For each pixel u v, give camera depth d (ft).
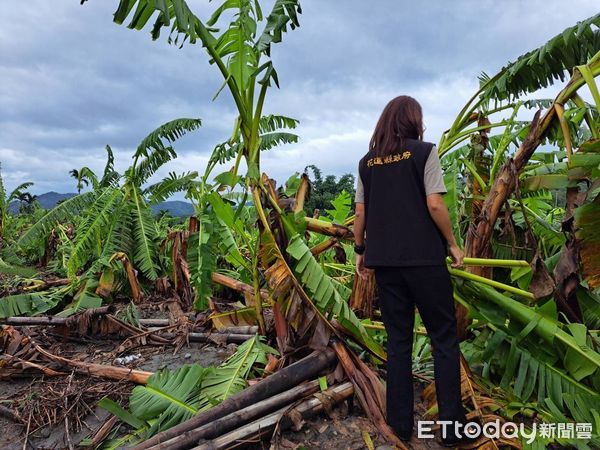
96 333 12.87
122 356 11.45
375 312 11.53
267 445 7.22
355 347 10.00
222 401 7.82
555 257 10.36
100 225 19.57
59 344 12.37
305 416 7.64
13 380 10.09
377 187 7.63
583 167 8.29
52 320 12.73
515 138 11.55
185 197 24.09
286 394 7.82
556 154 12.59
